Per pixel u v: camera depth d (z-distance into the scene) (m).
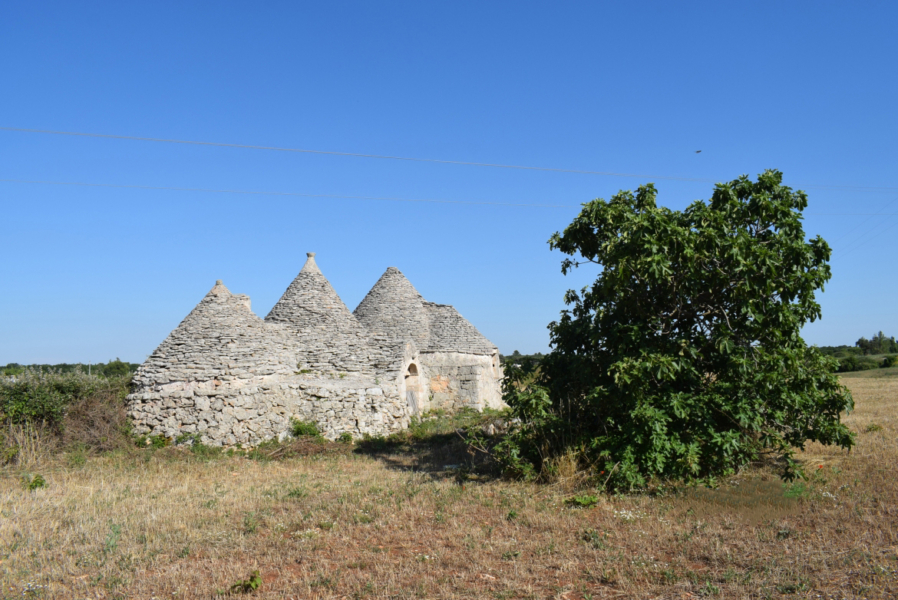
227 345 17.62
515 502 9.59
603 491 9.91
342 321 22.14
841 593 5.50
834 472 10.20
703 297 11.05
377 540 8.05
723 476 10.31
